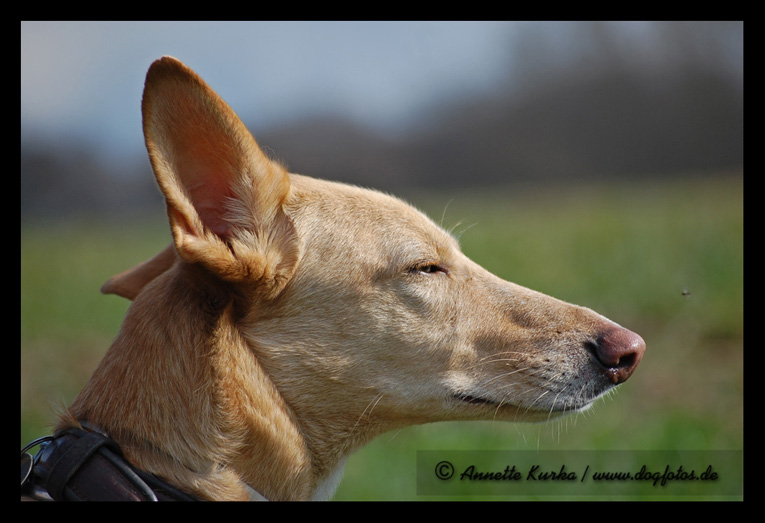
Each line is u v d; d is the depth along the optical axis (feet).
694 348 37.27
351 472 26.63
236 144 13.75
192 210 13.19
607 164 169.89
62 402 13.38
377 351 15.34
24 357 42.57
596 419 30.01
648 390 32.94
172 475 12.85
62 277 69.97
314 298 15.05
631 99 182.80
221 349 13.65
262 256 14.14
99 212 159.74
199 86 12.75
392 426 15.89
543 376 15.81
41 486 12.25
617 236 65.77
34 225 140.87
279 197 14.64
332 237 15.44
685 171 157.28
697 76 173.06
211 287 13.92
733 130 165.17
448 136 183.83
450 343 15.83
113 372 13.60
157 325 13.74
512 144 180.65
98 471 12.02
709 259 51.70
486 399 15.87
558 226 76.48
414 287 15.81
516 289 16.87
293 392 14.84
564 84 193.06
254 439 13.93
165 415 13.16
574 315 16.51
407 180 163.02
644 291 46.19
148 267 16.90
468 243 66.85
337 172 143.84
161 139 12.69
